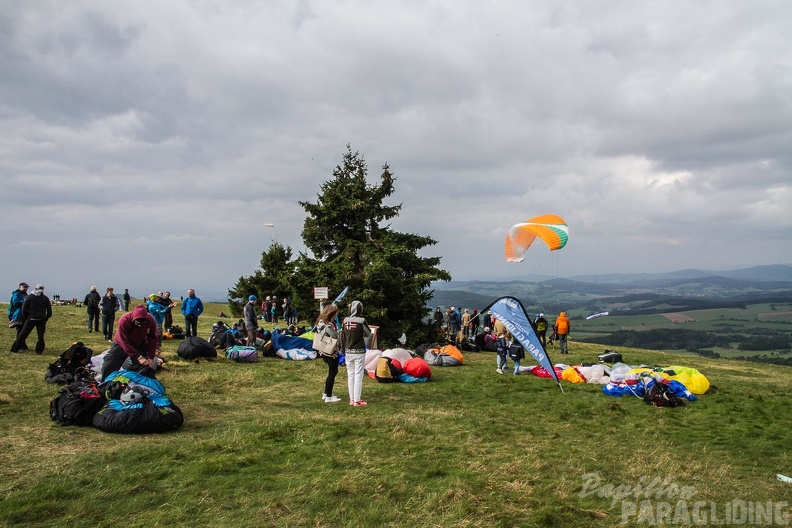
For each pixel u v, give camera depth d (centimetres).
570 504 593
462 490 609
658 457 784
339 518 535
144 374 900
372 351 1603
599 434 925
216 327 1995
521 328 1459
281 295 4075
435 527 520
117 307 2014
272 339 1880
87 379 906
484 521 539
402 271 2388
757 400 1292
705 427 993
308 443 779
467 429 920
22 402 950
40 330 1537
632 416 1083
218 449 732
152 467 648
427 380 1486
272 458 709
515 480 660
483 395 1283
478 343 2452
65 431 791
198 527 505
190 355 1609
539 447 821
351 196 2397
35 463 652
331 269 2281
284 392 1235
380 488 612
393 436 835
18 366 1309
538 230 1567
